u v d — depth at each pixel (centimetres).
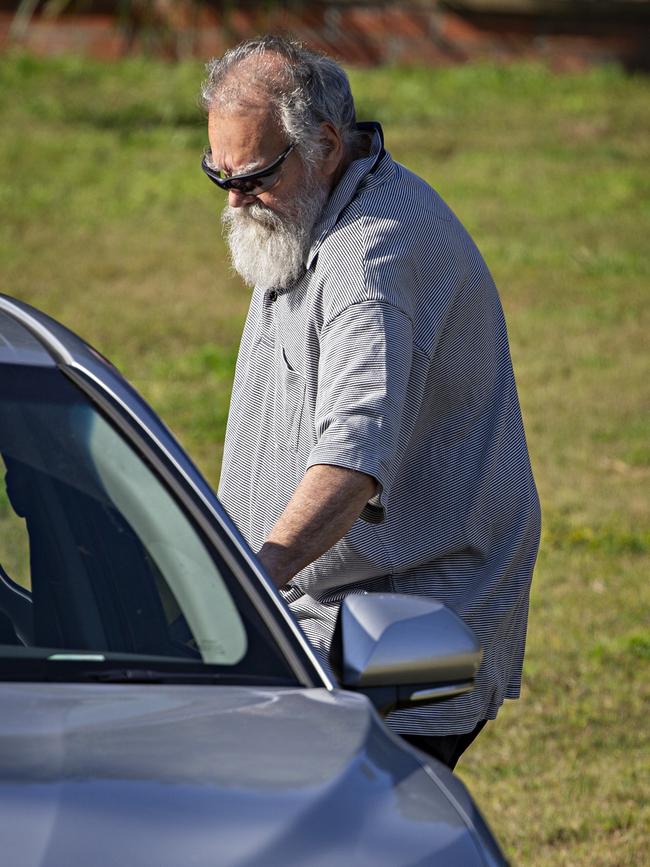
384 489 810
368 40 6231
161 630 655
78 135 5156
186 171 4831
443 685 671
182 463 706
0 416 709
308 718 604
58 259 3809
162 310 3422
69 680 627
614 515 2244
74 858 475
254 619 664
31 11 6128
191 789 523
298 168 870
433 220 884
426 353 866
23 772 517
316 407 856
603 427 2702
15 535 695
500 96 5947
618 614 1862
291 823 516
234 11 6150
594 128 5600
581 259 4034
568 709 1582
